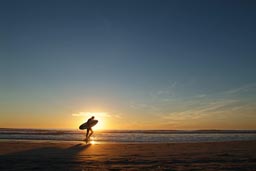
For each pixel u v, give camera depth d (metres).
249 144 24.03
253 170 11.30
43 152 18.08
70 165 12.77
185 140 36.38
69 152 18.06
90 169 11.74
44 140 32.72
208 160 14.16
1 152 17.97
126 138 41.06
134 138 41.53
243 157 15.20
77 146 22.38
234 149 19.64
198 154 16.72
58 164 13.07
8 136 43.25
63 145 23.25
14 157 15.52
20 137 40.12
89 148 20.84
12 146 21.95
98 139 36.94
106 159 14.73
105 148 20.83
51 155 16.45
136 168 11.93
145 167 12.17
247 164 12.80
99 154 16.98
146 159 14.66
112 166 12.48
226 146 22.06
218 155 16.12
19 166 12.48
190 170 11.38
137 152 18.06
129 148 20.77
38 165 12.76
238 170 11.31
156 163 13.31
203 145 23.25
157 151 18.62
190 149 19.86
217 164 12.85
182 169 11.61
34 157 15.54
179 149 19.88
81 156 15.99
